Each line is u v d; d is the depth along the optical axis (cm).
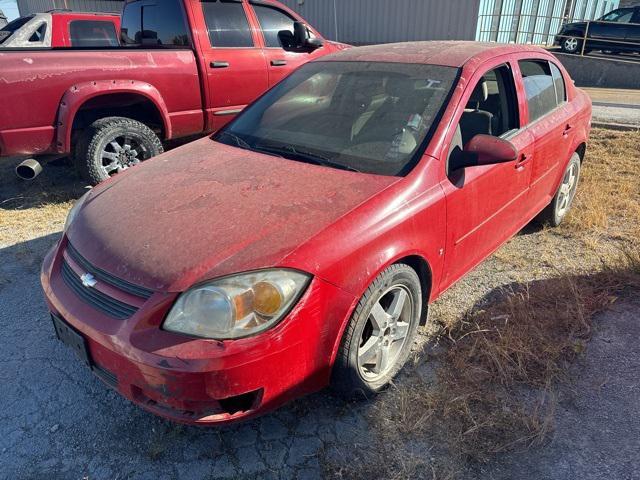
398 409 253
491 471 220
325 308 214
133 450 233
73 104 471
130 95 523
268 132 319
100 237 231
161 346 195
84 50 488
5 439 238
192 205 240
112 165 516
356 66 339
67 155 537
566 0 2075
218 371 192
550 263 391
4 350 297
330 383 240
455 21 1585
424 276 274
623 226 459
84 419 250
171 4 559
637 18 1745
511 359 277
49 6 1864
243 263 203
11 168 630
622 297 343
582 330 309
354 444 234
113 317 208
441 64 313
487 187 303
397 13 1664
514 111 346
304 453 230
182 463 226
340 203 236
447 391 260
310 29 679
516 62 354
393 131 285
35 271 384
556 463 223
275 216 227
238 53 584
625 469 220
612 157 657
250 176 265
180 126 558
